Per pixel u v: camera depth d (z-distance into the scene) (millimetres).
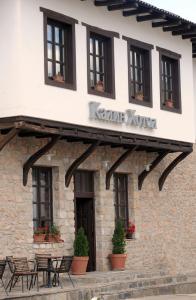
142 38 20516
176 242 23141
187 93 22188
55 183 18781
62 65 17984
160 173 22641
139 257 21312
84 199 20250
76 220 20203
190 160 24141
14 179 17438
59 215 18703
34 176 18344
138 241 21328
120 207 21156
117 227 20312
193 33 21672
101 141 18750
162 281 20156
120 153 20859
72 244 19031
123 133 19141
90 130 18109
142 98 20219
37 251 17906
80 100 17969
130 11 19719
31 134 17406
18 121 16219
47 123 16875
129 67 19844
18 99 16281
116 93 19250
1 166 17141
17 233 17422
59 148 18703
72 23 18109
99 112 18328
